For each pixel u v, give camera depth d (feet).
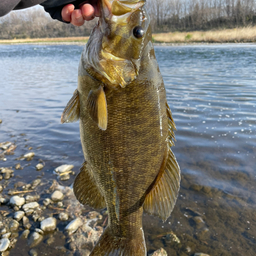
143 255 1.32
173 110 4.31
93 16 1.20
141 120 1.10
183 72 8.53
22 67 11.28
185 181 2.38
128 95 1.07
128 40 1.04
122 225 1.30
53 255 1.62
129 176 1.18
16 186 2.32
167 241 1.74
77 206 2.07
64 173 2.53
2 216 1.94
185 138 3.26
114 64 1.05
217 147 3.02
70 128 3.78
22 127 3.82
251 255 1.63
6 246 1.65
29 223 1.88
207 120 3.84
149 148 1.15
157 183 1.27
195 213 1.99
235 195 2.18
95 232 1.79
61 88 6.45
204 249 1.68
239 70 8.53
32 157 2.88
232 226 1.86
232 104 4.55
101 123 1.03
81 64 1.13
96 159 1.19
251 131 3.42
